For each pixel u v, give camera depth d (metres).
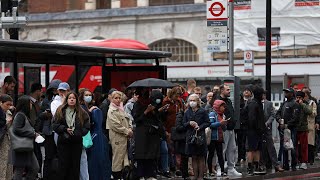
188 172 22.66
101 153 19.69
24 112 18.11
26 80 25.36
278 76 45.88
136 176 20.97
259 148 24.02
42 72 27.91
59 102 19.25
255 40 49.69
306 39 49.00
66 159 18.53
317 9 48.69
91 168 19.62
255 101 23.89
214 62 48.00
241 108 26.00
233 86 25.58
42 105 20.12
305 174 26.06
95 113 19.64
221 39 27.77
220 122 22.81
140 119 20.75
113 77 28.42
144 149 20.66
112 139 20.41
